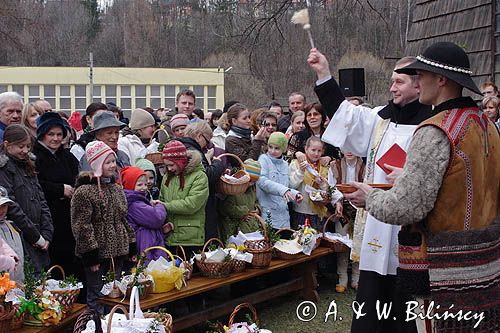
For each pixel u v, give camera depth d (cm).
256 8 1190
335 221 604
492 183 275
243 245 497
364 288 352
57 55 3703
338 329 484
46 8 3694
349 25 1636
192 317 448
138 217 458
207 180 483
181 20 3266
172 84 3042
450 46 278
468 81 271
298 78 2062
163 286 415
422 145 264
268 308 537
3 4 2139
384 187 297
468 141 263
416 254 281
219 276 457
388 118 357
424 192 259
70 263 466
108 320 318
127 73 3031
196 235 484
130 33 3569
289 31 1321
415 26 1227
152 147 579
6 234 394
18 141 423
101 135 487
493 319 266
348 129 364
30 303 355
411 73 299
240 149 597
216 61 3044
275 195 573
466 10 1102
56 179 462
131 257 452
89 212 419
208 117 1023
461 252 262
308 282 559
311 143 594
